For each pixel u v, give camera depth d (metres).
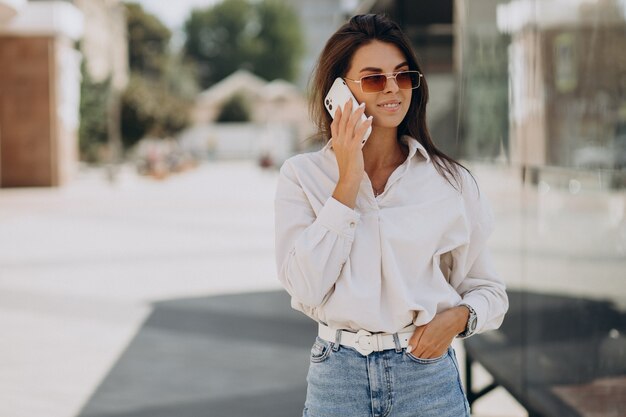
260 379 5.38
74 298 8.27
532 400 3.59
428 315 1.98
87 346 6.32
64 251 11.77
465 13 5.21
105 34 52.03
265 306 7.82
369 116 2.06
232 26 87.69
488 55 4.55
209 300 8.13
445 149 7.09
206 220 16.28
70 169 26.98
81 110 39.88
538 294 3.54
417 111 2.18
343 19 8.67
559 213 3.31
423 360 2.00
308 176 2.10
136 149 51.88
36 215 17.39
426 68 6.95
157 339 6.54
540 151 3.57
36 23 24.28
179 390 5.14
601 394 2.90
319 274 1.94
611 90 2.91
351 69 2.12
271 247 12.05
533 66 3.72
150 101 49.91
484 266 2.15
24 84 24.84
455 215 2.04
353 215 1.95
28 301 8.12
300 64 86.88
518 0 3.93
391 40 2.08
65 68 25.81
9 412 4.70
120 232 14.20
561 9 3.33
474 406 4.80
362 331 2.00
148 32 73.69
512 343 3.86
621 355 2.73
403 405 2.00
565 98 3.32
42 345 6.33
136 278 9.45
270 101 62.53
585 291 3.04
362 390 2.00
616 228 2.77
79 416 4.62
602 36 2.99
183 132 53.84
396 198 2.04
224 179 35.06
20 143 25.08
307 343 6.40
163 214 17.66
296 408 4.75
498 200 4.29
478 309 2.03
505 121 4.14
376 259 1.99
